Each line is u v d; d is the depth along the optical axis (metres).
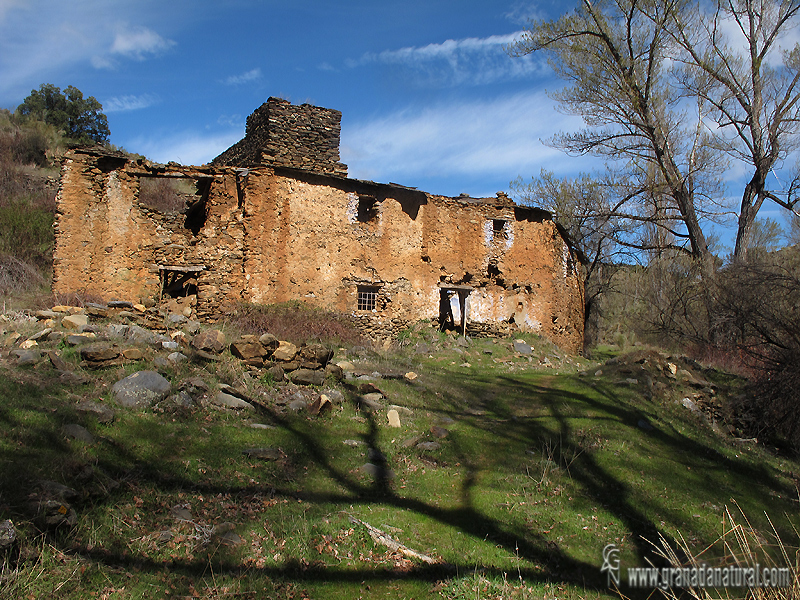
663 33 21.91
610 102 23.38
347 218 17.69
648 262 28.95
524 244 21.31
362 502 6.61
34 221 19.62
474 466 8.30
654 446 9.39
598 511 7.26
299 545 5.41
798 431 11.30
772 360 12.55
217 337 9.88
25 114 36.56
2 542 4.25
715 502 7.91
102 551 4.77
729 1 22.55
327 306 17.16
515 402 11.48
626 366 12.95
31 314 10.57
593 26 22.84
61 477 5.32
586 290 29.16
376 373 12.20
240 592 4.67
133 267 14.86
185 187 28.42
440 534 6.20
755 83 22.59
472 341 18.61
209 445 7.00
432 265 19.33
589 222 27.34
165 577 4.68
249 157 19.31
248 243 15.99
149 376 7.86
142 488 5.75
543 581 5.64
